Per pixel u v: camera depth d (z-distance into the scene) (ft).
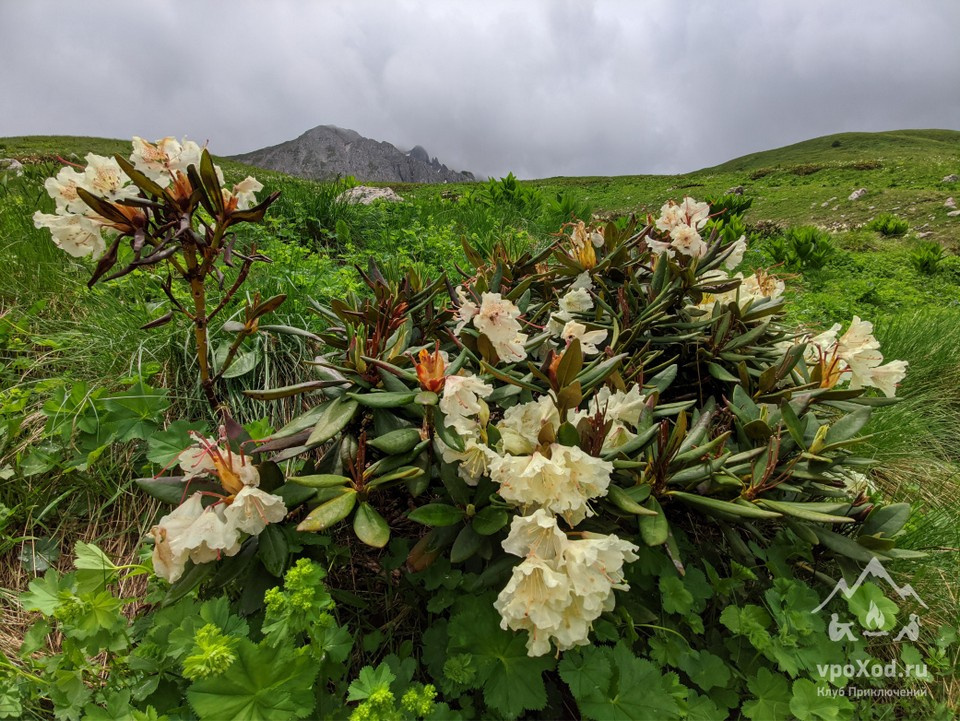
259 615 5.17
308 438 5.36
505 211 26.25
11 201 12.94
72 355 8.86
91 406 7.41
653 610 5.81
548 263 10.18
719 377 7.18
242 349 8.86
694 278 7.75
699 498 5.36
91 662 5.71
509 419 5.22
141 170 5.38
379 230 19.19
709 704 5.15
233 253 6.08
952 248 48.96
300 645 4.95
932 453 11.12
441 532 5.26
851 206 71.46
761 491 5.54
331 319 7.86
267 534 5.09
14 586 6.41
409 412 5.78
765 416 6.08
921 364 13.48
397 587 5.92
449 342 7.22
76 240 5.45
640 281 8.89
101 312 9.44
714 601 5.97
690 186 109.29
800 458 5.89
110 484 7.22
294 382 8.93
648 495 5.37
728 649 5.75
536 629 4.34
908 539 7.58
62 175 5.31
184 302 9.52
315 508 5.04
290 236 16.31
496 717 4.97
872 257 38.65
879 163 103.55
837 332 7.59
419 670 5.50
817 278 29.17
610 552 4.39
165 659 5.01
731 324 7.60
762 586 6.39
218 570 4.97
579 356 5.00
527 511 4.92
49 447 7.23
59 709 4.85
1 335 8.98
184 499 5.18
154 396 7.54
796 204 78.64
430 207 24.00
